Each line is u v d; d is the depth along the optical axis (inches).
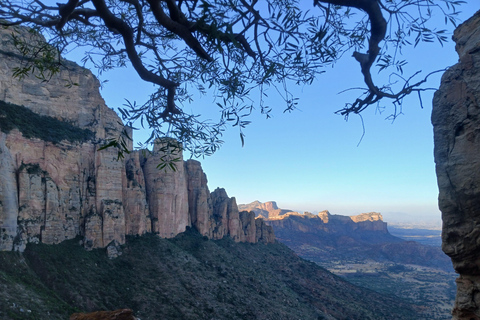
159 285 2876.5
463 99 253.6
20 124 2544.3
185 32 220.4
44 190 2564.0
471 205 249.3
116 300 2429.9
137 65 250.5
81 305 2166.6
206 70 306.7
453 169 259.9
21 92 2682.1
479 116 242.4
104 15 227.1
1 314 1550.2
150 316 2423.7
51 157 2696.9
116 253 2923.2
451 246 267.6
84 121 3063.5
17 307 1673.2
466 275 271.4
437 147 274.2
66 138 2829.7
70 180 2817.4
